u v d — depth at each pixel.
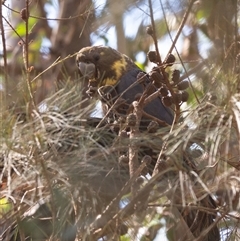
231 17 6.84
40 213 6.86
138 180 6.29
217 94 6.14
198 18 8.30
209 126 6.01
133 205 6.18
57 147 6.32
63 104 6.49
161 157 6.52
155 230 7.34
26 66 6.99
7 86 6.51
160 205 6.29
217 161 6.10
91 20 8.27
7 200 7.33
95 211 6.28
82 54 10.66
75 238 6.55
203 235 6.67
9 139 6.09
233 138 6.12
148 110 9.89
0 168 6.59
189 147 6.39
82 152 6.25
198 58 8.49
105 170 6.36
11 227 7.19
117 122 6.95
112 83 10.61
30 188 6.59
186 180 6.04
